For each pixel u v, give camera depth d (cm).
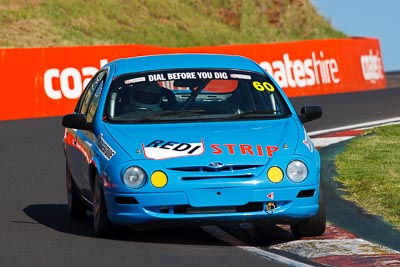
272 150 2744
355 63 9831
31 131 6175
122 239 2850
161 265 2462
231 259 2541
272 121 2959
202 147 2744
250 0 13688
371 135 5594
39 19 11094
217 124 2920
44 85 7269
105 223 2814
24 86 7162
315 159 2783
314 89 9050
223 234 2931
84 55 7512
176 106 3028
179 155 2708
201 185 2647
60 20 11250
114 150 2780
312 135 5681
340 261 2517
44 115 7231
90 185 2969
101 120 2998
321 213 2812
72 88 7425
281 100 3089
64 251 2667
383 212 3253
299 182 2703
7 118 7031
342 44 9619
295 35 13875
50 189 3975
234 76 3147
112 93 3084
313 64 9100
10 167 4603
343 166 4338
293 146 2777
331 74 9356
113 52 7669
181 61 3234
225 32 12788
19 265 2486
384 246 2720
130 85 3098
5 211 3450
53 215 3381
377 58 10469
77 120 3028
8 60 7100
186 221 2664
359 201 3475
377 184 3753
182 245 2748
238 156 2703
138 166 2691
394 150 4869
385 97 8388
